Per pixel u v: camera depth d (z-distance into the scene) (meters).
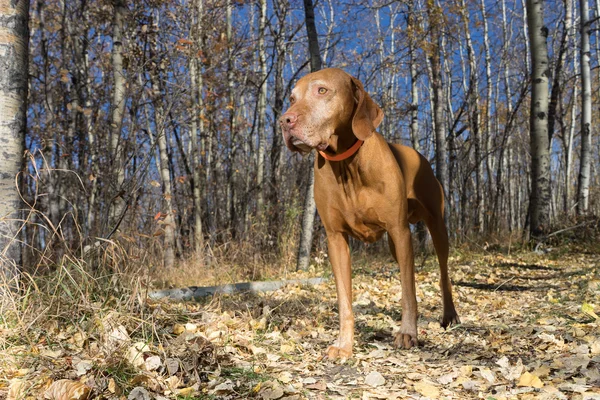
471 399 2.55
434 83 15.45
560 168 31.86
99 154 9.67
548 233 11.84
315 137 3.05
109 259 3.91
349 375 2.99
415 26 15.56
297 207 11.11
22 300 3.45
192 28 9.44
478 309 5.45
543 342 3.55
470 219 20.45
